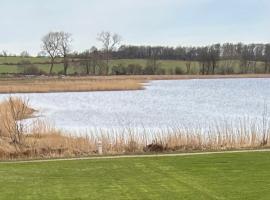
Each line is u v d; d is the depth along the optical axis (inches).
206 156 885.8
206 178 682.8
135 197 584.4
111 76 5270.7
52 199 584.1
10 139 1096.2
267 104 2664.9
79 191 622.2
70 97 3368.6
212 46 6200.8
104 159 892.0
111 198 581.9
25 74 5255.9
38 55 5940.0
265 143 1056.2
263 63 6210.6
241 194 584.4
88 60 5797.2
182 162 824.9
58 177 721.0
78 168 797.9
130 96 3440.0
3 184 675.4
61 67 5851.4
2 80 4404.5
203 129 1542.8
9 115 1425.9
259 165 774.5
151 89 4247.0
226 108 2458.2
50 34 5654.5
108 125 1775.3
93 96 3476.9
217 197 574.2
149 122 1865.2
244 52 6254.9
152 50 6441.9
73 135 1321.4
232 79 5930.1
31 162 880.3
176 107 2571.4
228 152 933.8
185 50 6387.8
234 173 713.0
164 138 1112.8
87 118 2052.2
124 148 1023.6
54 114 2217.0
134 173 736.3
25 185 666.2
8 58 6181.1
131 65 5733.3
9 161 902.4
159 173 730.2
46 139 1138.7
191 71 6077.8
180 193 598.5
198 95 3494.1
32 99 3097.9
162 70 5885.8
